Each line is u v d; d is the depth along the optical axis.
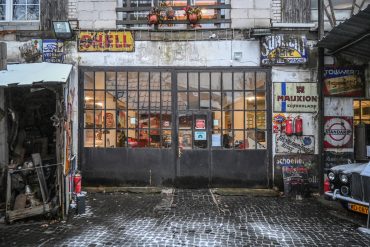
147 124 9.55
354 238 6.02
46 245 5.64
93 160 9.51
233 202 8.27
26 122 8.78
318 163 9.28
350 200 6.86
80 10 9.53
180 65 9.47
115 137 9.56
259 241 5.85
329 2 9.05
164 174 9.48
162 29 9.46
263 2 9.41
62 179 6.96
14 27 9.55
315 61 9.34
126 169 9.50
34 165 7.31
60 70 7.73
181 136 9.53
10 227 6.49
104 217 7.06
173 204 8.02
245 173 9.45
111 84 9.55
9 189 6.84
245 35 9.41
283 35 9.26
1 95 8.38
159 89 9.54
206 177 9.46
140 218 7.00
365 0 9.27
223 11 9.66
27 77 7.23
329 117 9.35
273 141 9.38
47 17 9.59
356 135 9.30
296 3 9.39
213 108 9.52
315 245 5.71
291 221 6.92
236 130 9.51
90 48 9.49
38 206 6.78
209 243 5.73
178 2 9.71
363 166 7.19
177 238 5.93
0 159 8.30
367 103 9.57
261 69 9.41
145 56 9.50
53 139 8.78
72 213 7.31
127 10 9.57
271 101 9.38
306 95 9.35
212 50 9.46
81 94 9.48
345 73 9.31
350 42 8.16
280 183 9.33
